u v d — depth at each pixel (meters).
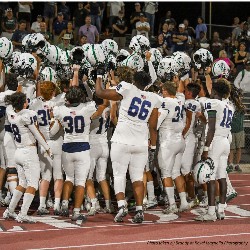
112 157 14.18
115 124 15.36
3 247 11.91
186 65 16.72
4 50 16.09
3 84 16.33
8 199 16.34
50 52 16.69
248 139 26.78
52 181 16.91
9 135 15.62
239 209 16.44
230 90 15.18
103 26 35.09
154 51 17.61
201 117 15.80
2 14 28.36
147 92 14.19
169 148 15.41
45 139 15.32
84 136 14.50
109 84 15.70
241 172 24.64
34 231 13.41
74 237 12.79
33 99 15.62
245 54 30.00
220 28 33.78
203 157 14.59
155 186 17.44
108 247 11.91
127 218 15.09
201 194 17.48
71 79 15.87
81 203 14.72
